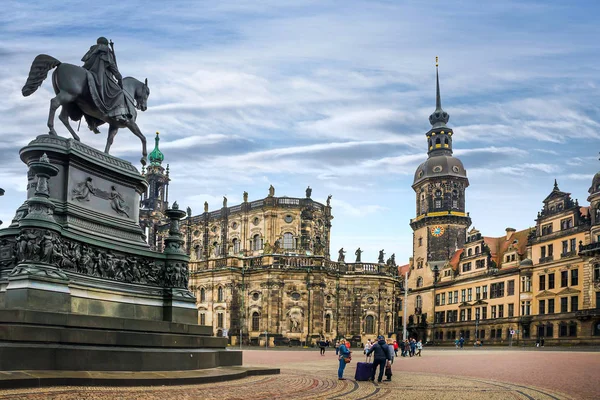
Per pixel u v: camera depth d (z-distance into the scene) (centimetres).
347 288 11756
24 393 1873
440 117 16450
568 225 11088
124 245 3031
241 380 2769
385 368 3256
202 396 2092
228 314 11188
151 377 2347
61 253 2570
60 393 1925
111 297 2872
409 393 2478
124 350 2500
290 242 11912
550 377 3397
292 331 10925
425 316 15312
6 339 2169
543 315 11256
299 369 3991
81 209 2891
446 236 15412
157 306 3114
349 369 4150
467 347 12644
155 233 14250
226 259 11462
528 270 11806
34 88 2905
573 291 10606
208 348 3091
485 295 13150
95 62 3141
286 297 11050
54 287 2430
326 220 12700
